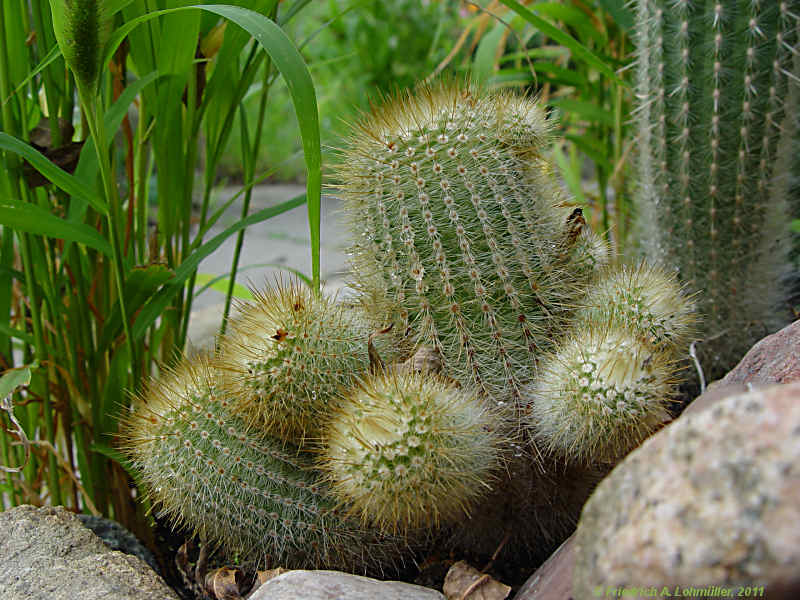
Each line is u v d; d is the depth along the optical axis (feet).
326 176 1.20
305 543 1.16
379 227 1.17
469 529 1.20
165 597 1.15
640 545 0.81
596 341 1.08
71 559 1.18
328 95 4.52
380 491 1.02
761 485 0.79
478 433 1.05
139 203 1.39
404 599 1.06
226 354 1.15
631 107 1.69
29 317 1.52
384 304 1.19
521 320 1.17
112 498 1.40
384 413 1.03
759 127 1.33
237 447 1.15
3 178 1.31
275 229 3.82
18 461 1.45
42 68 1.24
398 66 4.53
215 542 1.27
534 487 1.16
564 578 0.98
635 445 1.08
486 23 1.80
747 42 1.29
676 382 1.13
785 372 1.10
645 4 1.35
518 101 1.20
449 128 1.14
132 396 1.25
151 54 1.29
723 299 1.42
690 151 1.36
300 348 1.11
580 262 1.24
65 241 1.31
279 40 1.07
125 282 1.26
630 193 1.70
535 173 1.20
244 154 1.45
